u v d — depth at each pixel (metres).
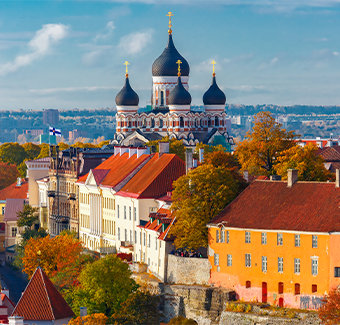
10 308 182.38
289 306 175.12
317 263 171.50
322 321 164.50
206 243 191.25
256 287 180.62
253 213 184.12
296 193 182.50
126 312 187.00
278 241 177.25
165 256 197.75
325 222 172.25
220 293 183.38
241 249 182.88
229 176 196.88
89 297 190.75
